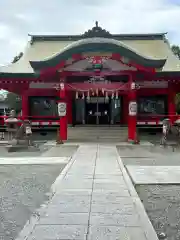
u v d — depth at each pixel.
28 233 4.89
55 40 28.62
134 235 4.79
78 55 18.56
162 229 5.28
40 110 24.16
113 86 19.36
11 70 24.02
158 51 27.00
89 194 7.13
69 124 24.89
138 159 12.72
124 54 18.39
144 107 24.12
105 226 5.14
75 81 21.91
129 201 6.55
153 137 21.92
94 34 18.92
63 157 13.38
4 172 10.27
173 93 23.41
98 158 12.77
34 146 16.48
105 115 26.36
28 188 8.05
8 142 18.36
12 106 43.69
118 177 8.99
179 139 17.22
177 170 10.16
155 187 8.08
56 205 6.31
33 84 23.89
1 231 5.21
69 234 4.82
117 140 19.88
